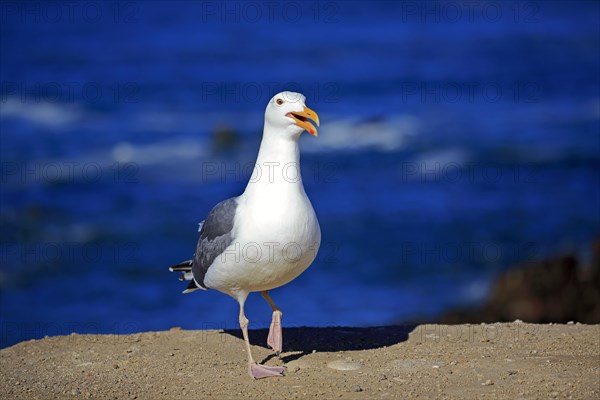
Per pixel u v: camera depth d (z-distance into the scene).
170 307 17.55
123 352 8.83
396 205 25.33
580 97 42.72
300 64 52.62
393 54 55.88
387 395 7.06
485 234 22.78
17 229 23.75
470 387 7.20
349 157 31.34
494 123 36.59
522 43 60.38
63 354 8.83
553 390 7.03
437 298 18.00
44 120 37.00
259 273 7.90
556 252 20.31
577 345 8.49
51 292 18.98
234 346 8.96
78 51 56.25
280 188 7.76
